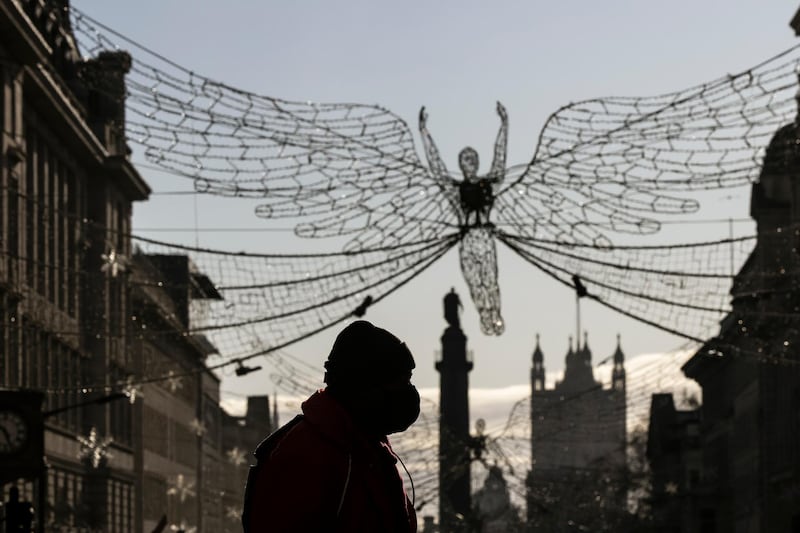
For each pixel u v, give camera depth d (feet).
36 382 190.80
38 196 212.84
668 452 356.18
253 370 56.54
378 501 17.22
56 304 205.16
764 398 271.69
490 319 49.75
